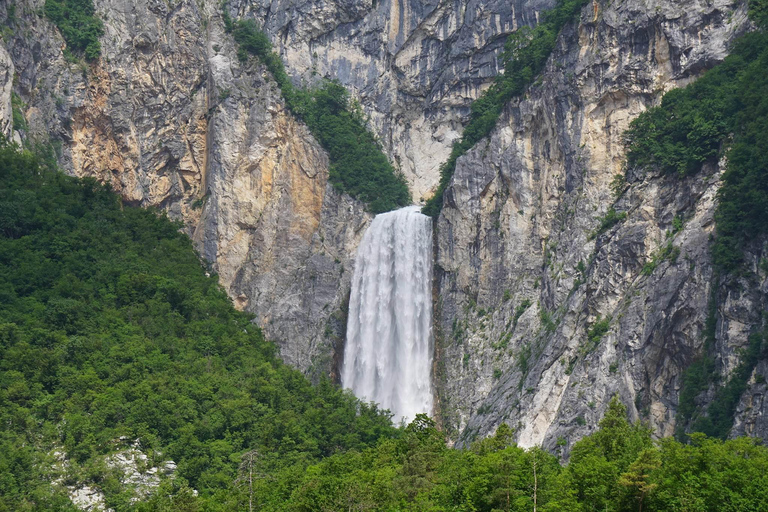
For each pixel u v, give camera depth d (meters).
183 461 174.25
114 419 178.50
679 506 129.62
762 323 175.50
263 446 181.62
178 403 184.00
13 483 162.38
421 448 157.75
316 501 144.50
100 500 163.62
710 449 138.38
